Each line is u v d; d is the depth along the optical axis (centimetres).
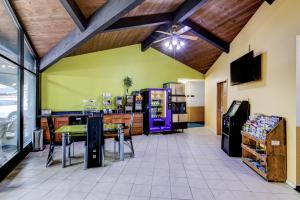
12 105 429
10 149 424
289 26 318
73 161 424
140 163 411
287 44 323
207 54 724
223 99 713
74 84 682
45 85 648
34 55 544
